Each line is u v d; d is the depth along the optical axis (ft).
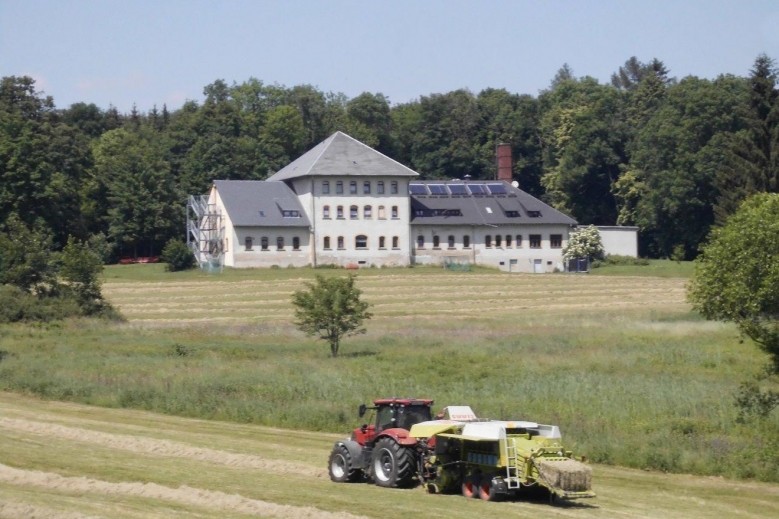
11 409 310.24
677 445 242.17
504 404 299.17
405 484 202.59
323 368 397.39
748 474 221.25
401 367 399.03
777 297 269.03
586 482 182.09
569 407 293.43
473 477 192.65
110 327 570.87
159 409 320.29
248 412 303.48
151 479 201.67
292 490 193.98
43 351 461.78
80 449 237.45
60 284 603.26
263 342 515.91
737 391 315.17
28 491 188.03
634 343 472.03
